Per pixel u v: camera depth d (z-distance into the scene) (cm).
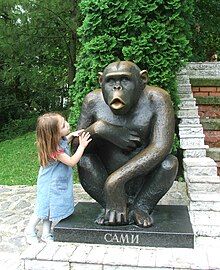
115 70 314
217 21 971
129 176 315
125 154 335
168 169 319
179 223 322
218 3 944
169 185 324
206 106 679
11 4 898
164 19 535
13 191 610
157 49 533
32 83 1134
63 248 304
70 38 1022
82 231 313
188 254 290
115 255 290
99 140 332
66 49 1077
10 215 495
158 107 325
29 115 1412
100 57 535
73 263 285
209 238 323
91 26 541
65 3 910
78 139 344
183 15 564
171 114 326
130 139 326
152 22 530
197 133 528
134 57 524
